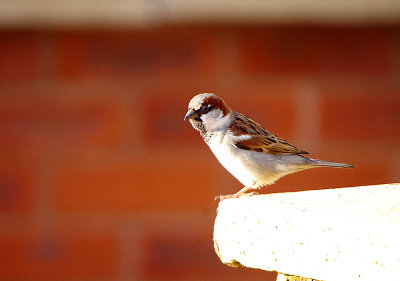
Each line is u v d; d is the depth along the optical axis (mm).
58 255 8719
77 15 8711
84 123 8844
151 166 8719
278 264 3893
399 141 8945
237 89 8906
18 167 8797
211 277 8719
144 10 8625
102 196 8727
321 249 3637
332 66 9078
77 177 8758
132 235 8703
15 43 8938
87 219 8734
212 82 8922
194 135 8773
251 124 7648
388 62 9156
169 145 8781
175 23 8758
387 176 8898
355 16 8867
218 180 8688
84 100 8875
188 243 8703
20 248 8727
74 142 8812
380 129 8984
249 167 7504
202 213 8688
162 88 8883
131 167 8734
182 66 8938
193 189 8695
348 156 8891
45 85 8922
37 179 8773
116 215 8703
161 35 8945
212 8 8625
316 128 8938
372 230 3412
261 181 7633
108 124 8844
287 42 8992
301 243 3744
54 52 8938
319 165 7547
